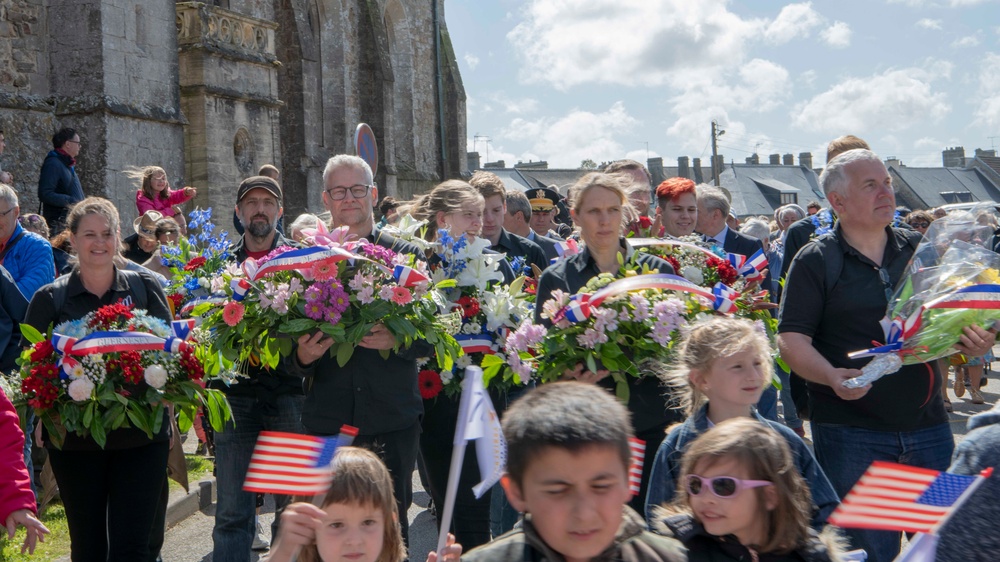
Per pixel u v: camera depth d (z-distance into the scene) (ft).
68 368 16.70
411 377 17.80
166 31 63.77
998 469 9.14
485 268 20.20
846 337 16.26
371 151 47.55
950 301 14.66
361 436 17.17
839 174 16.24
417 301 17.29
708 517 10.07
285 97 99.66
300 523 9.56
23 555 21.48
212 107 68.64
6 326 23.45
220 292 17.62
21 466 13.70
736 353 12.65
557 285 18.35
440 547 9.24
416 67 131.64
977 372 41.83
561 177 236.43
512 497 8.09
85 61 58.29
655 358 16.85
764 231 42.50
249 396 19.98
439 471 19.76
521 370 17.67
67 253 29.17
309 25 106.11
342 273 17.06
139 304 18.69
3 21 55.62
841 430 16.07
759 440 10.07
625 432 7.87
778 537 10.07
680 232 24.53
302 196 99.14
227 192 69.87
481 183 24.40
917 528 8.86
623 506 8.02
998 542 8.92
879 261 16.38
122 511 17.26
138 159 60.75
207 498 28.63
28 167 55.77
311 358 16.94
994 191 269.44
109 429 16.70
